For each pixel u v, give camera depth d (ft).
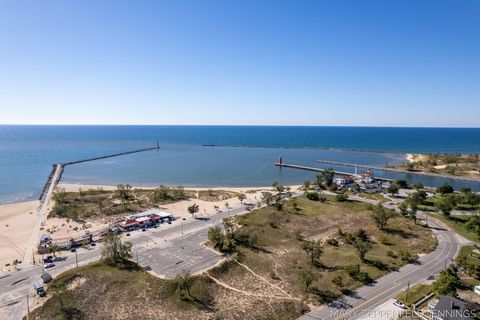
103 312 215.10
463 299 225.35
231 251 309.42
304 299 233.96
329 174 612.29
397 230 372.99
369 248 299.58
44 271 269.23
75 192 560.61
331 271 278.46
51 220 427.33
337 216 426.92
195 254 301.84
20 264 287.89
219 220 412.16
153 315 213.87
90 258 296.30
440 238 352.08
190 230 371.76
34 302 224.12
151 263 281.74
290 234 364.99
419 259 298.97
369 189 599.16
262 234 357.82
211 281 255.70
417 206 435.94
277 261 296.71
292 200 499.92
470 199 481.46
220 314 216.13
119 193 552.00
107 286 240.32
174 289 241.35
